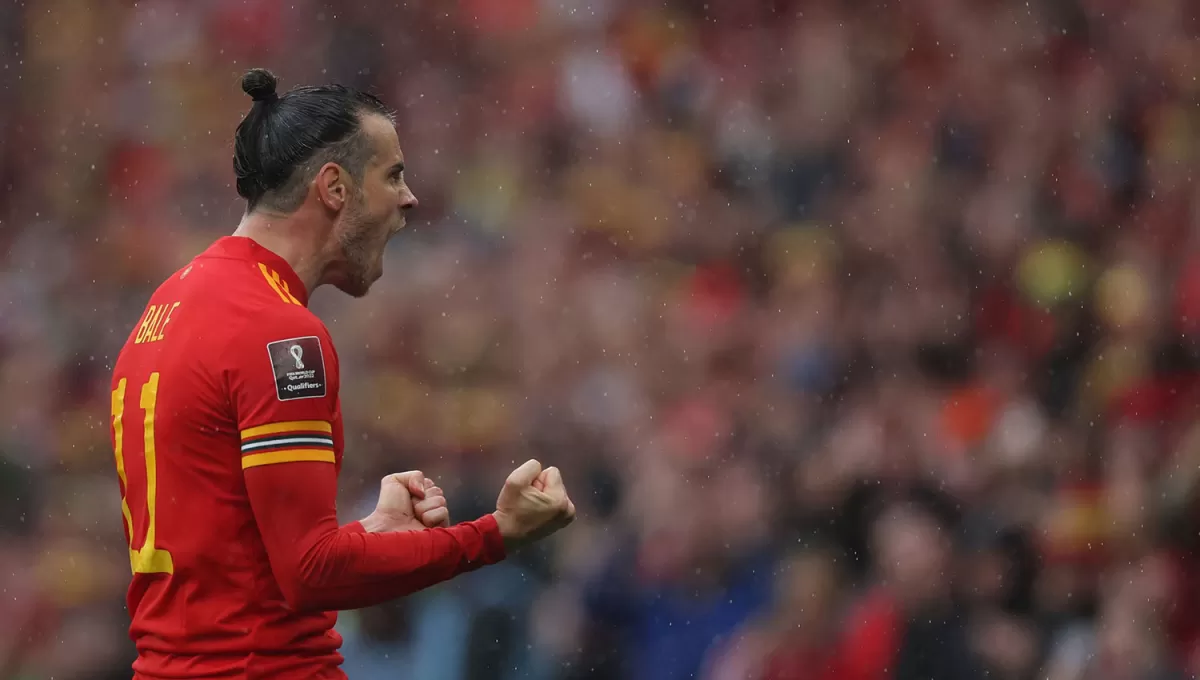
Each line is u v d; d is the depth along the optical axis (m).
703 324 35.72
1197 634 18.50
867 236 35.78
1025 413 26.78
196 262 9.71
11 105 52.53
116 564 25.52
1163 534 19.03
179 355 9.25
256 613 9.25
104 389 39.09
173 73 52.47
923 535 20.33
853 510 22.53
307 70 52.22
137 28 53.53
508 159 47.44
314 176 9.70
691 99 47.41
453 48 51.75
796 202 41.19
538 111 49.06
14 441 29.78
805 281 34.72
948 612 20.14
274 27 53.00
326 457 9.14
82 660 22.59
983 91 41.19
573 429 31.27
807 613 21.17
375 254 10.02
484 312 37.56
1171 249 31.06
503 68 50.75
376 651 23.36
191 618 9.22
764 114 45.22
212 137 51.12
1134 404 26.59
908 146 39.94
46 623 23.30
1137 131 38.22
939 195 37.28
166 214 48.34
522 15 51.53
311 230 9.77
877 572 21.16
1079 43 41.94
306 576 8.91
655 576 24.17
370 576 9.07
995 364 30.27
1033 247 33.44
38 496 27.20
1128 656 18.38
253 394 9.05
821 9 46.69
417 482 10.34
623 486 29.48
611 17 51.03
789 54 46.28
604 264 41.91
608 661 24.06
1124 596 18.67
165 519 9.25
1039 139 37.88
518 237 43.47
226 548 9.18
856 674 20.38
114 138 51.50
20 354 40.12
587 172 46.06
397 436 30.61
